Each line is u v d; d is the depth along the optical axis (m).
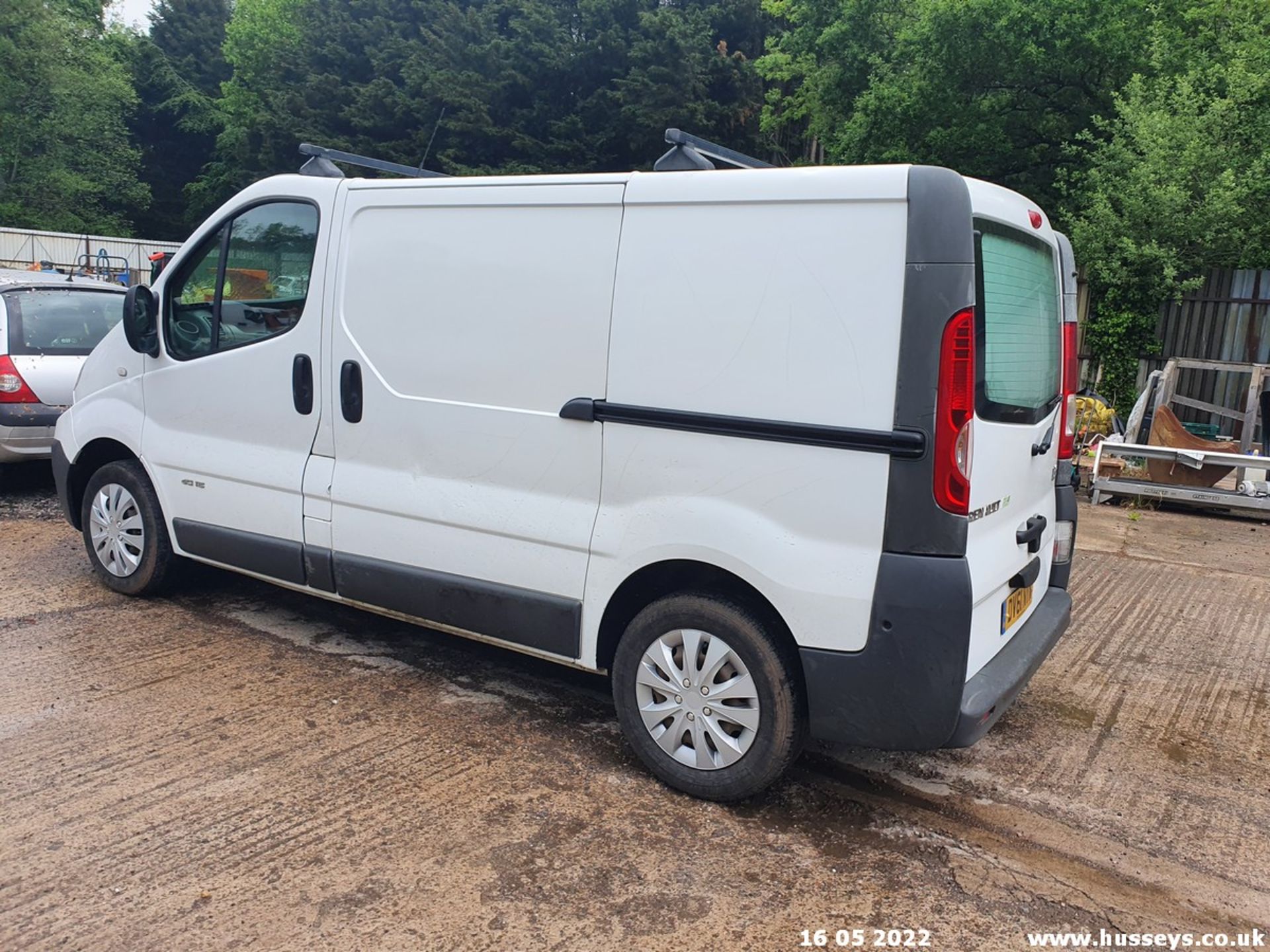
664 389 3.20
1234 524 8.32
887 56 17.09
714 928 2.63
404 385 3.85
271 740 3.63
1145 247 12.20
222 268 4.47
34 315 7.32
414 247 3.80
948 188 2.74
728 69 26.39
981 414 2.92
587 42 27.16
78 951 2.43
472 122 26.56
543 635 3.56
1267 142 11.89
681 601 3.25
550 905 2.69
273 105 32.44
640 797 3.31
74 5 40.50
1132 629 5.41
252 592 5.40
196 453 4.62
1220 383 13.02
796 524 2.97
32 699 3.91
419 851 2.92
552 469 3.48
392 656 4.55
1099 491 8.96
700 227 3.11
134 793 3.19
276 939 2.50
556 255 3.42
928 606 2.79
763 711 3.11
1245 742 3.98
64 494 5.36
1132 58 14.03
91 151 38.56
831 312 2.88
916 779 3.56
